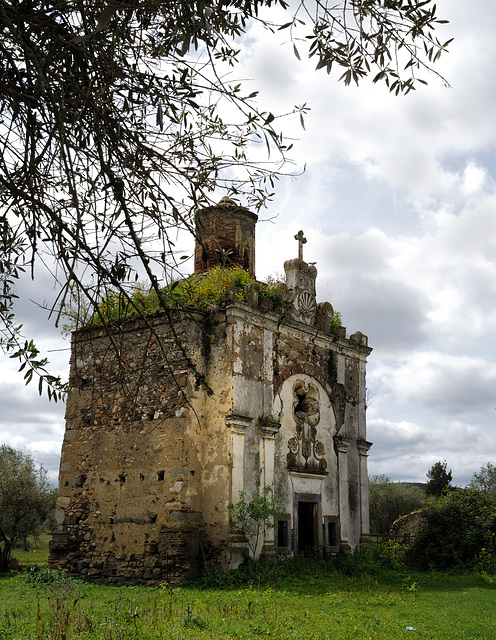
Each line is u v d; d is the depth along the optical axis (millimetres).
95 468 18031
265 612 10641
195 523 16172
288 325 19375
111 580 16656
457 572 20078
